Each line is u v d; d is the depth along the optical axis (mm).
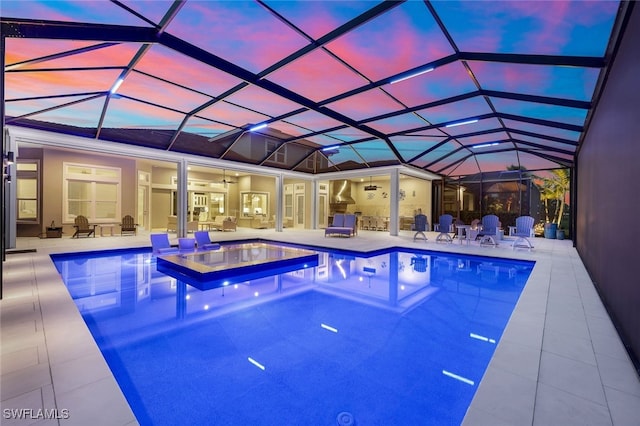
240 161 12672
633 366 2424
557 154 10492
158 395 2400
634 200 2684
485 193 14477
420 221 11922
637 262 2543
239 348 3211
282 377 2660
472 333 3605
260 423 2109
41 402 1936
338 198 19516
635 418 1821
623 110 3154
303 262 7594
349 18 3795
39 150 10922
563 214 12656
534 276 5613
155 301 4688
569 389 2123
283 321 3951
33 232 10969
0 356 2506
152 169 15227
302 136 10680
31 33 3615
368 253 8789
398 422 2121
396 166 13016
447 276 6500
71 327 3107
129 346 3234
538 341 2893
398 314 4227
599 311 3732
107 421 1784
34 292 4289
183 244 8477
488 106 6648
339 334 3568
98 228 12055
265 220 17438
